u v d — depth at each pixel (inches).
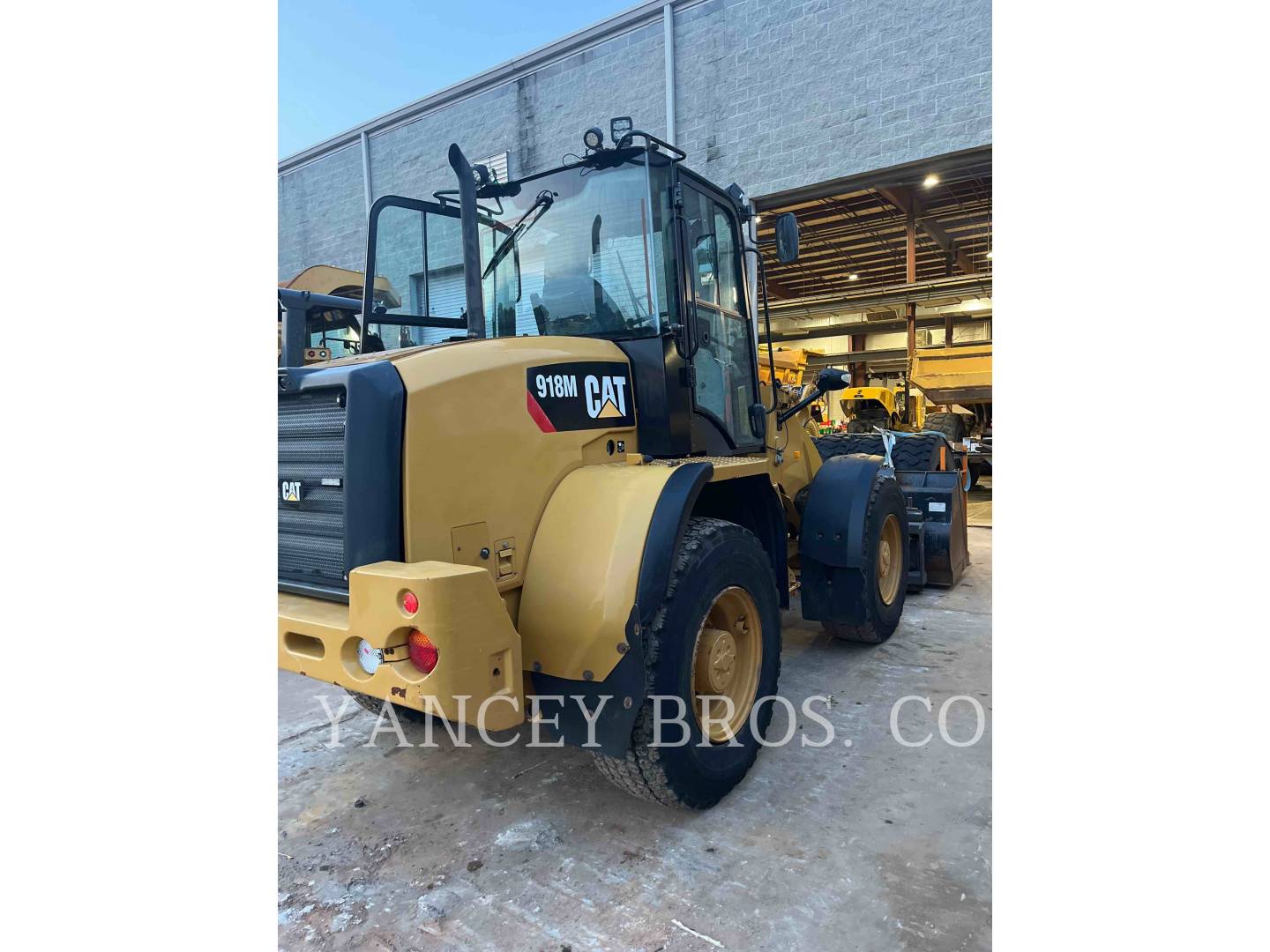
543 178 115.5
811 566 146.6
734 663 101.2
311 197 468.4
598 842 90.4
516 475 87.5
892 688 135.3
